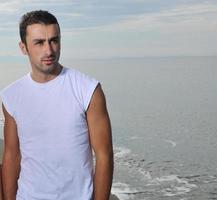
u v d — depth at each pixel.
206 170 53.88
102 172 2.54
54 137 2.56
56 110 2.55
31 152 2.62
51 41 2.52
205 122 99.62
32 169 2.64
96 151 2.57
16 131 2.76
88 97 2.52
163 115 115.19
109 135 2.56
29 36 2.53
